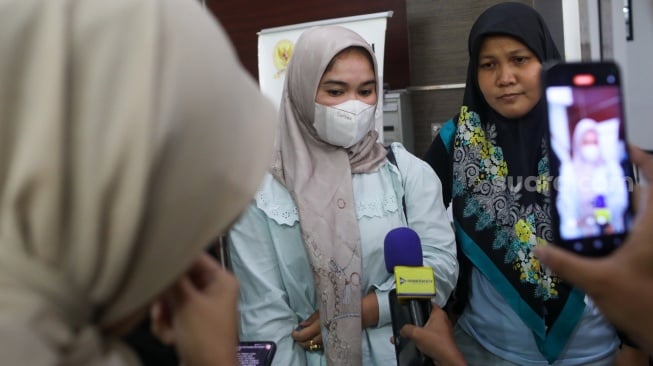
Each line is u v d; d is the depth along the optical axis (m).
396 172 1.51
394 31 3.14
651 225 0.47
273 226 1.44
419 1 3.31
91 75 0.46
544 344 1.38
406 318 1.04
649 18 4.68
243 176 0.54
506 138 1.49
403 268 1.05
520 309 1.39
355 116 1.47
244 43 3.38
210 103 0.51
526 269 1.40
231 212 0.53
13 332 0.39
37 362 0.40
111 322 0.51
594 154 0.68
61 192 0.44
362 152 1.55
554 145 0.69
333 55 1.46
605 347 1.40
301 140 1.54
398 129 3.07
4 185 0.44
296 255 1.43
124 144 0.45
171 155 0.48
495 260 1.43
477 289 1.50
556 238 0.66
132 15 0.48
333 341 1.36
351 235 1.41
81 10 0.47
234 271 1.45
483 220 1.47
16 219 0.44
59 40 0.45
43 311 0.42
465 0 3.23
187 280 0.63
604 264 0.47
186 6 0.52
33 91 0.45
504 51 1.43
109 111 0.46
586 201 0.67
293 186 1.46
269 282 1.42
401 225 1.45
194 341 0.61
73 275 0.46
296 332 1.40
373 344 1.39
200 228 0.52
